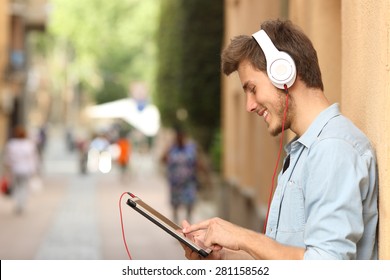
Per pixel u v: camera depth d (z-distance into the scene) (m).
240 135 31.19
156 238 30.00
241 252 6.86
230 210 33.72
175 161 30.27
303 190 6.08
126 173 63.38
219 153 43.88
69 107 160.00
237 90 32.22
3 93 66.81
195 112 47.84
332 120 6.12
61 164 92.31
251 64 6.32
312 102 6.25
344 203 5.74
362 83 7.27
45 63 146.75
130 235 30.91
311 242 5.79
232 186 33.03
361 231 5.78
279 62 6.18
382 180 6.21
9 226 33.19
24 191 38.00
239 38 6.43
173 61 53.28
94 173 76.56
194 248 6.36
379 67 6.58
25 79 81.19
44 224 34.22
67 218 37.00
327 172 5.82
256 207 24.72
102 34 122.56
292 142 6.33
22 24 77.19
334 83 12.65
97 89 133.75
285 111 6.25
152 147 102.75
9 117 74.38
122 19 122.56
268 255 5.93
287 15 18.16
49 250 26.16
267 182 22.66
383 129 6.30
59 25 121.88
